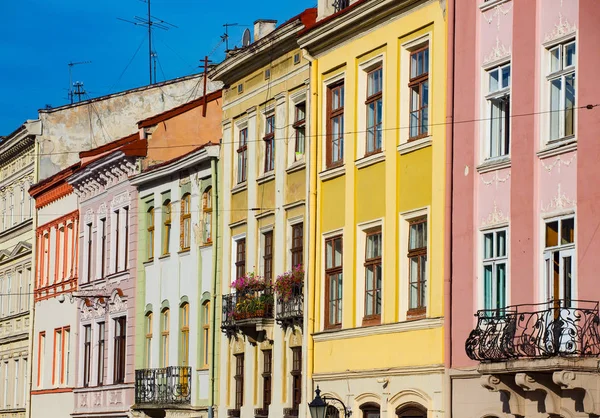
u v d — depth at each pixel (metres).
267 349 42.19
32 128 67.50
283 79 41.91
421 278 34.16
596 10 28.44
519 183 30.31
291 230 41.16
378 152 36.09
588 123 28.44
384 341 35.28
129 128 66.12
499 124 31.56
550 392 28.09
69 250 62.47
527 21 30.44
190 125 53.34
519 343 28.48
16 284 71.12
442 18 33.66
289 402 40.31
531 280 29.72
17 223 71.31
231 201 45.31
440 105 33.53
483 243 31.62
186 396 47.66
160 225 51.41
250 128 44.25
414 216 34.44
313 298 38.84
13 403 69.69
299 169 40.66
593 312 27.38
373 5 36.06
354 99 37.47
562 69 29.52
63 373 62.16
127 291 54.03
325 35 38.59
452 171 32.75
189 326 48.31
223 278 45.56
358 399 36.34
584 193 28.42
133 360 52.94
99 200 58.22
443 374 32.50
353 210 37.12
